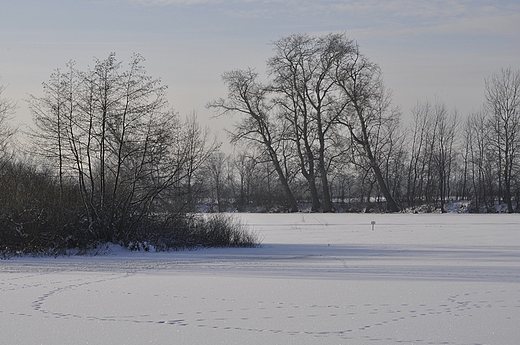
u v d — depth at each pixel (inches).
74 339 284.0
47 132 815.7
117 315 337.1
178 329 303.1
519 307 355.3
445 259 648.4
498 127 2583.7
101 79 822.5
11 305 366.9
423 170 2918.3
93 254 761.6
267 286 444.5
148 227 855.7
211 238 895.1
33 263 643.5
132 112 831.7
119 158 827.4
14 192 799.7
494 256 678.5
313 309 353.1
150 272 545.0
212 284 456.4
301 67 2265.0
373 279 481.4
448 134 2903.5
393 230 1234.6
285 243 944.9
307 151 2276.1
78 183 839.1
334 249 808.9
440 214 2052.2
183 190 870.4
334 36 2226.9
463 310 347.3
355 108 2215.8
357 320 322.7
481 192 2989.7
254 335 291.3
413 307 357.4
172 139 851.4
